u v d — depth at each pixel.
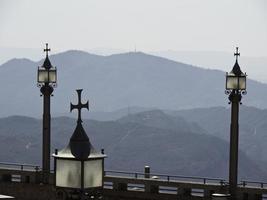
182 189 94.88
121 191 98.38
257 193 90.75
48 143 101.06
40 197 101.19
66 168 31.86
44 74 98.44
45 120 100.38
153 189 97.00
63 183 31.91
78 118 33.09
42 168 102.00
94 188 32.09
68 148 32.31
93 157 31.94
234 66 89.44
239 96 88.75
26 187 102.88
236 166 89.44
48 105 100.06
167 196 95.44
